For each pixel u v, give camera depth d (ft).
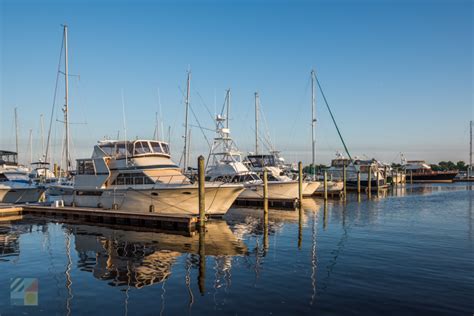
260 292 37.70
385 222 85.30
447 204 128.36
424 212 104.73
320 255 53.01
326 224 83.30
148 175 87.10
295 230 75.61
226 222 87.20
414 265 46.78
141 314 32.76
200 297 36.60
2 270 47.29
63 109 107.86
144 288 39.55
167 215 76.89
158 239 66.85
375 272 43.88
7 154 141.90
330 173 209.46
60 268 47.96
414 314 31.76
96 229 77.92
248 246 60.34
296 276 42.91
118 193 90.02
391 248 56.95
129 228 78.74
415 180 355.97
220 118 126.62
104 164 92.32
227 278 42.65
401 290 37.50
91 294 37.83
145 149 91.91
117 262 50.85
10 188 115.14
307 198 155.74
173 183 85.30
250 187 124.77
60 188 104.27
